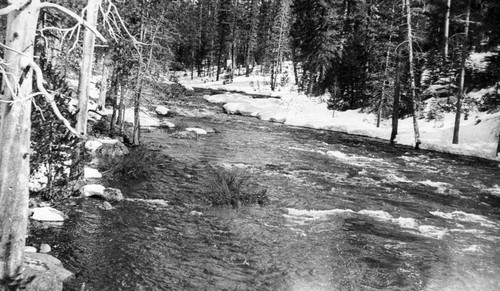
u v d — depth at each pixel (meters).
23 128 5.88
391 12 36.12
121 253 9.03
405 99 38.41
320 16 48.50
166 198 13.54
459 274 9.19
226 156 21.70
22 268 6.21
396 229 12.16
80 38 14.83
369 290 8.20
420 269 9.37
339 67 47.34
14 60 5.66
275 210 13.26
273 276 8.55
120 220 11.05
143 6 20.81
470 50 35.81
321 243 10.62
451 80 37.28
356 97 44.50
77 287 7.26
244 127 34.28
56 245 8.98
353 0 53.69
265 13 84.44
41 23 13.41
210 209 12.78
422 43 38.38
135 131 22.16
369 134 34.16
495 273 9.34
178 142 24.50
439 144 28.12
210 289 7.80
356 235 11.41
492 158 25.58
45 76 10.19
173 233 10.53
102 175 15.36
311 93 50.94
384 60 38.19
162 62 22.61
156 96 23.64
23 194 6.01
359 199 15.27
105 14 8.88
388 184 18.03
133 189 14.26
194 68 88.00
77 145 11.34
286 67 74.38
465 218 13.75
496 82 33.94
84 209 11.52
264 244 10.29
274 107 45.44
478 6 29.64
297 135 32.16
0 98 5.72
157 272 8.32
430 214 14.01
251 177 17.39
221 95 52.88
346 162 22.50
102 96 27.38
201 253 9.46
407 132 32.31
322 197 15.17
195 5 83.06
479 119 30.45
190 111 41.00
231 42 74.69
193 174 17.08
